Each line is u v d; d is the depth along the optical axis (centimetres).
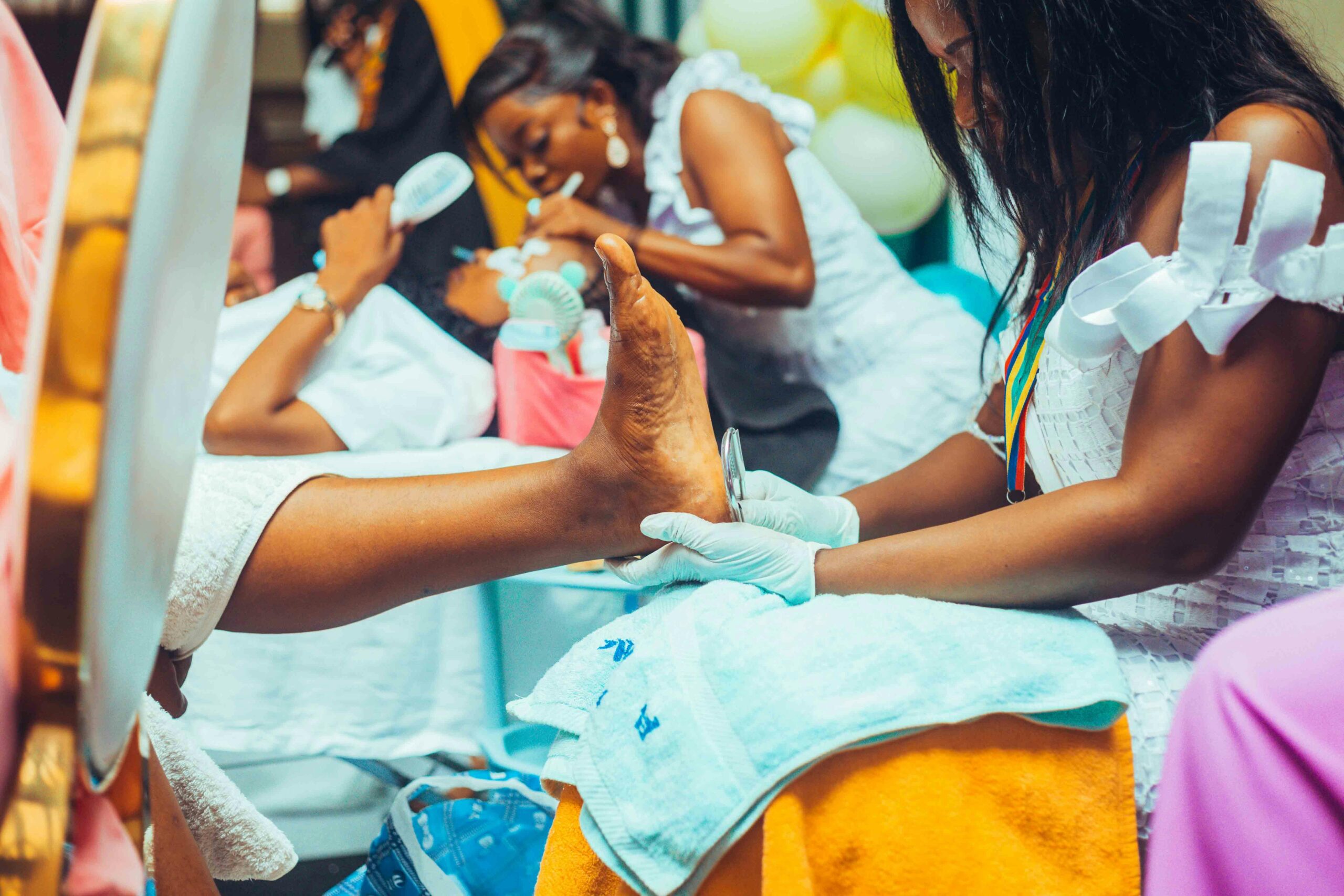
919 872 67
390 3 203
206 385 60
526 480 87
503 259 180
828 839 68
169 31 49
